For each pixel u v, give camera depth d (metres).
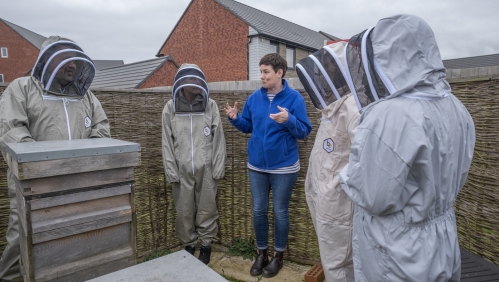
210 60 17.28
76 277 1.44
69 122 2.08
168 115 2.67
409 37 1.19
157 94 2.91
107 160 1.48
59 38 1.97
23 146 1.48
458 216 2.34
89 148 1.43
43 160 1.32
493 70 4.66
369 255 1.29
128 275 1.31
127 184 1.57
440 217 1.24
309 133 2.45
